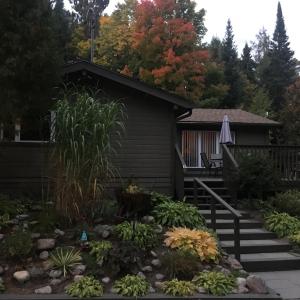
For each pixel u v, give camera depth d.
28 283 6.91
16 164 12.76
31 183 12.76
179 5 34.91
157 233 8.74
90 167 8.54
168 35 31.98
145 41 32.09
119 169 13.54
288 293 7.55
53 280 6.93
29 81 8.89
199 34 36.81
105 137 8.64
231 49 49.84
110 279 7.12
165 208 9.73
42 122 10.34
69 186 8.47
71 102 9.43
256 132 21.92
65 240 8.08
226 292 6.99
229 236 10.14
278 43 55.69
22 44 8.54
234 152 13.70
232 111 23.31
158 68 31.67
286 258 9.26
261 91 43.16
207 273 7.38
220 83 38.72
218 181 13.64
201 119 20.94
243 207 12.45
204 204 12.62
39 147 12.82
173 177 13.77
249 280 7.33
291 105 30.14
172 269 7.38
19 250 7.38
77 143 8.41
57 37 9.52
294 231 10.51
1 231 8.36
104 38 35.41
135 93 13.77
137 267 7.34
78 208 8.55
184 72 30.98
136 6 34.81
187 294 6.82
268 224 11.02
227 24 53.62
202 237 8.39
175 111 14.30
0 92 8.46
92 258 7.48
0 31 8.45
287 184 13.55
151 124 13.83
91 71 12.95
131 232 8.16
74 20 44.00
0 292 6.62
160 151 13.82
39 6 8.84
